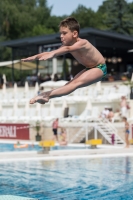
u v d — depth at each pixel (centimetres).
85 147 5941
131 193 2942
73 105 7944
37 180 3419
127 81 8625
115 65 11369
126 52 10950
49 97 1430
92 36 9512
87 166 4125
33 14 18025
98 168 3994
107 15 17350
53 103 7938
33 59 1390
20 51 11331
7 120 7962
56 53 1388
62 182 3334
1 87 10719
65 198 2805
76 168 4003
